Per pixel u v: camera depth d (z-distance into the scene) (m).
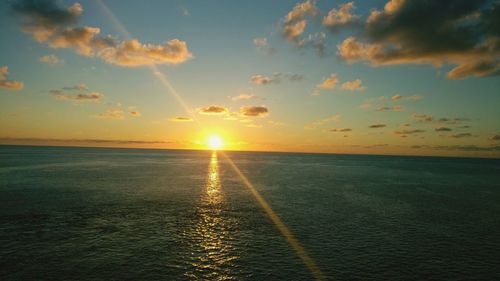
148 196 35.28
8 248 17.50
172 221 24.30
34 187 39.28
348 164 124.62
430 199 37.69
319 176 65.88
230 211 28.45
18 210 26.53
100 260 16.19
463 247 19.59
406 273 15.55
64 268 15.09
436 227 24.22
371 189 46.09
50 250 17.38
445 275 15.41
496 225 25.12
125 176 55.25
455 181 60.78
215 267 15.73
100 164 85.88
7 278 13.87
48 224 22.48
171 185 44.94
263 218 26.03
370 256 17.72
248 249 18.44
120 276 14.41
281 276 14.84
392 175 72.62
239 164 108.06
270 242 19.81
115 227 22.23
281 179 57.66
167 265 15.82
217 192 39.69
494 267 16.50
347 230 22.91
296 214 27.81
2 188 38.09
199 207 29.89
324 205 32.38
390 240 20.72
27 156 121.38
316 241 20.19
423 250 18.89
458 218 27.45
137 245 18.62
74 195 34.41
